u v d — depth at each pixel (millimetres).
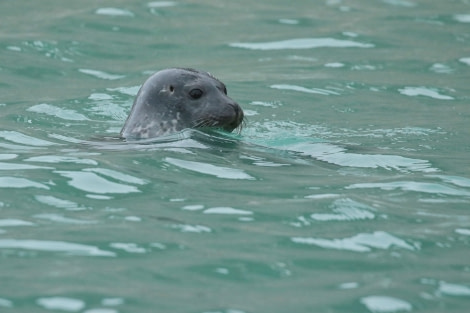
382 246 22125
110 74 41875
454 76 42156
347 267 20859
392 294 19422
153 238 22328
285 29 48969
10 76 40969
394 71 42750
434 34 48406
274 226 23312
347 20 50625
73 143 31406
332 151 30656
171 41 46719
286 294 19375
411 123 35188
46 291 19234
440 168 28969
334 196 25594
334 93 39406
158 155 29297
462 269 20766
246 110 36656
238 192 25922
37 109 36344
